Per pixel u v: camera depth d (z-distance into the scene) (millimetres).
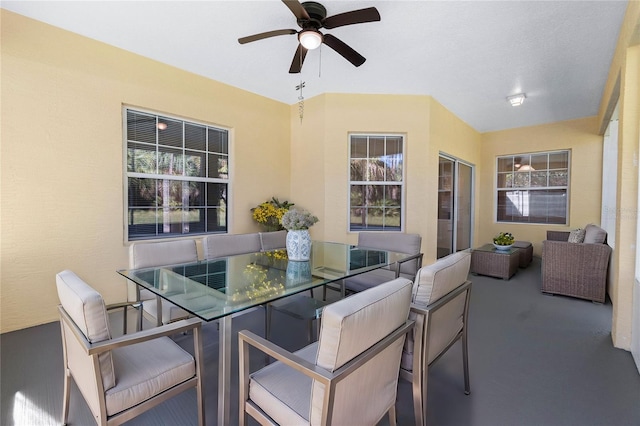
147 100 3221
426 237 4203
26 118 2537
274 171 4512
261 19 2537
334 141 4250
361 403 1071
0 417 1521
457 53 3029
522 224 5805
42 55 2594
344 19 2131
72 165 2771
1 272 2469
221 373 1360
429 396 1726
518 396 1726
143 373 1212
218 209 3996
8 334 2453
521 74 3492
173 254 2443
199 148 3775
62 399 1663
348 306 947
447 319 1553
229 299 1590
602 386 1815
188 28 2678
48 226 2662
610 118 4059
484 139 6176
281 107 4602
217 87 3824
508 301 3375
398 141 4336
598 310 3092
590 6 2283
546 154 5578
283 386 1156
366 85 3912
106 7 2387
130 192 3201
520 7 2316
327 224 4293
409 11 2375
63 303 1290
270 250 3018
